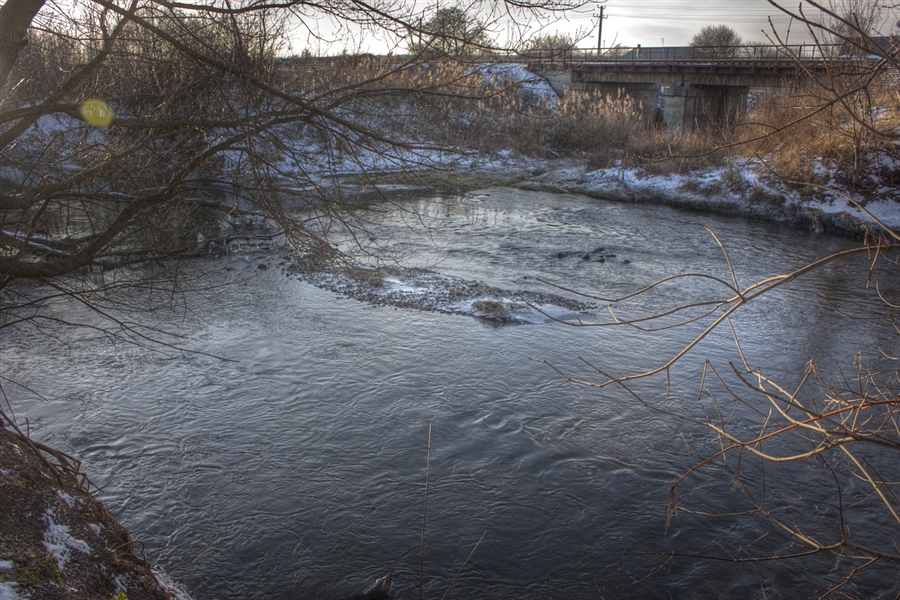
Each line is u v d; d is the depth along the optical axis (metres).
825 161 23.73
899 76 4.63
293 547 7.20
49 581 3.65
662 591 6.68
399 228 22.53
